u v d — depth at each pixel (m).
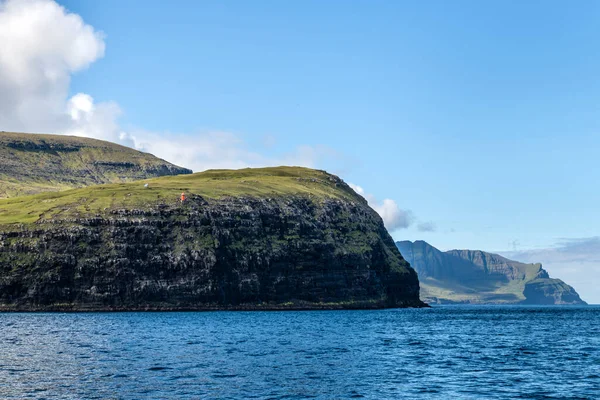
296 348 89.50
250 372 65.62
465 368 70.31
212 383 58.94
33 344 91.06
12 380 59.59
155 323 141.75
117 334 109.88
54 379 60.34
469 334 122.25
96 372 64.62
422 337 112.12
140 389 55.72
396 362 74.94
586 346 97.38
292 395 54.16
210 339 102.12
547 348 93.50
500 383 60.75
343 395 54.44
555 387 58.88
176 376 62.53
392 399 53.06
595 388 58.53
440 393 55.72
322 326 138.62
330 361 75.19
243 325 138.12
